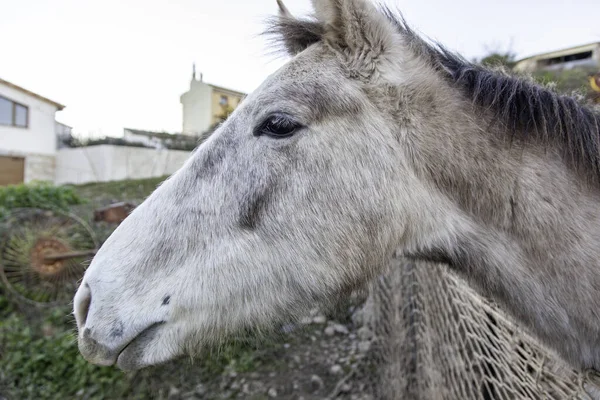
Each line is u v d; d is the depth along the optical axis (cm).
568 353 125
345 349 375
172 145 2159
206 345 134
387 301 354
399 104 132
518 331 157
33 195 680
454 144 129
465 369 222
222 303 131
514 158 125
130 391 327
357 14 130
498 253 126
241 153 134
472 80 134
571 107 126
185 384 332
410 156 131
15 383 340
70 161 2162
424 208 132
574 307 119
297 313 135
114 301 127
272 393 318
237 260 130
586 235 118
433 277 272
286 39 160
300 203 130
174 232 132
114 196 1093
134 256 130
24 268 456
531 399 151
